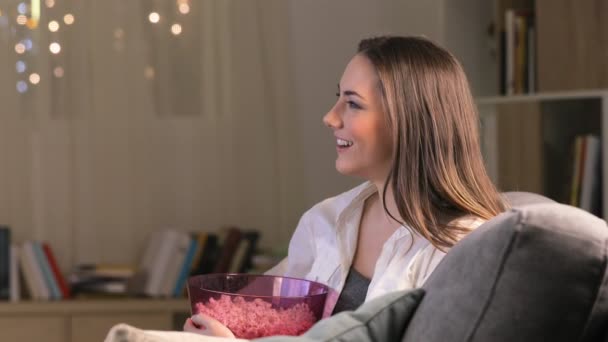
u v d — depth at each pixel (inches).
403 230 62.9
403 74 63.1
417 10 159.3
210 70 155.8
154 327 141.9
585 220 43.1
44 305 139.2
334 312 66.4
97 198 151.3
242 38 156.5
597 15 128.9
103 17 151.5
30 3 148.8
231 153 156.1
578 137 131.5
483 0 148.3
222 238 149.9
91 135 151.1
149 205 153.5
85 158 150.9
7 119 148.0
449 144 62.6
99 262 151.3
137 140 152.9
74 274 145.3
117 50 152.1
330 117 65.9
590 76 129.4
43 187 149.3
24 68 148.9
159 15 153.8
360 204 69.2
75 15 150.5
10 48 148.1
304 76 160.9
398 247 62.7
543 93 132.9
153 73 153.7
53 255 145.2
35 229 149.2
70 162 150.3
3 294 140.0
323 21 161.6
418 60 63.5
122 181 152.3
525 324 42.3
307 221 73.1
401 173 62.3
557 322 42.1
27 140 148.9
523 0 142.3
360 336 46.3
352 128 64.4
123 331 43.8
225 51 156.4
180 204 154.6
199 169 155.4
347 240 68.1
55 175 149.7
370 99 63.9
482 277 43.6
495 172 140.0
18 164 148.4
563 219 42.7
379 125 64.0
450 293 45.3
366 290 65.8
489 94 148.2
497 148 138.7
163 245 145.5
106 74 151.5
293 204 157.8
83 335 140.2
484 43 148.2
